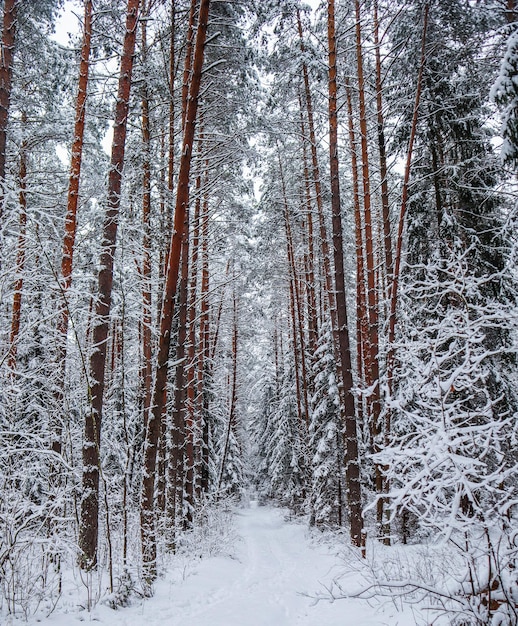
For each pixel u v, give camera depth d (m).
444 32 9.88
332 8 10.82
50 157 14.18
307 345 20.78
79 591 5.84
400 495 3.63
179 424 11.48
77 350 6.99
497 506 3.56
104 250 7.84
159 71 11.38
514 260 5.30
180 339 11.54
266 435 30.12
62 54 10.92
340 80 12.98
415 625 4.53
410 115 11.27
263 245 19.47
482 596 3.65
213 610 6.25
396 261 10.20
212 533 12.16
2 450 5.05
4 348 6.00
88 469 6.98
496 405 8.59
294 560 11.70
